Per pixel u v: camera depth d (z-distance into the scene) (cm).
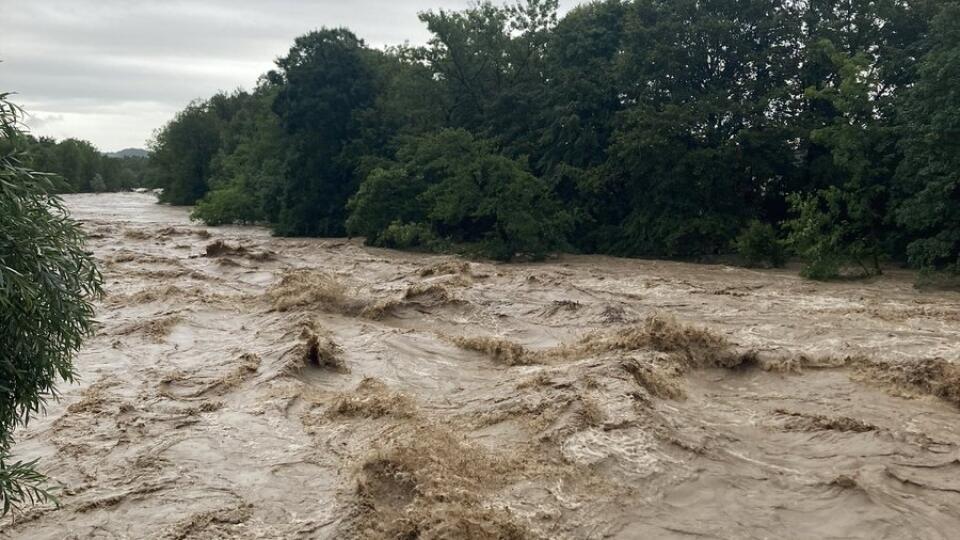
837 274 2241
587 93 3094
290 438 961
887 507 758
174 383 1214
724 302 1811
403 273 2350
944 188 1925
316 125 3831
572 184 3167
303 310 1728
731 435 949
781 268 2531
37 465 890
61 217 541
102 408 1090
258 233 4094
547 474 820
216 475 852
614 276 2297
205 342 1516
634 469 830
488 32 3578
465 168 2797
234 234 4028
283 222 3909
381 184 3200
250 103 7112
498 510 741
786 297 1873
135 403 1112
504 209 2742
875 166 2255
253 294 2009
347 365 1291
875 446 905
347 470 848
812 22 2834
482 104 3656
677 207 2844
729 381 1215
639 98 2995
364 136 3772
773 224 2942
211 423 1020
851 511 753
